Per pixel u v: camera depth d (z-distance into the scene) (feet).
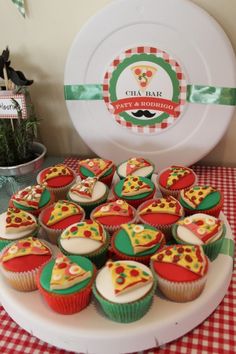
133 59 2.94
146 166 2.99
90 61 3.02
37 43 3.28
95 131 3.27
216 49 2.77
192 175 2.84
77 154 3.80
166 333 1.93
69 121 3.61
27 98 3.28
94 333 1.88
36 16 3.15
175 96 2.98
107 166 3.00
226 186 3.23
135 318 1.92
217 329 2.06
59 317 1.98
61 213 2.46
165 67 2.91
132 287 1.86
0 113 3.08
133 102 3.09
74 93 3.16
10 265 2.09
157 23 2.78
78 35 2.95
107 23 2.85
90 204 2.67
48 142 3.78
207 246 2.17
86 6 3.03
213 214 2.52
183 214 2.46
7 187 3.18
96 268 2.13
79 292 1.90
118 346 1.90
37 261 2.12
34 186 2.76
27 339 2.07
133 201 2.69
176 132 3.11
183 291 1.95
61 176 2.93
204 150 3.12
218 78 2.85
